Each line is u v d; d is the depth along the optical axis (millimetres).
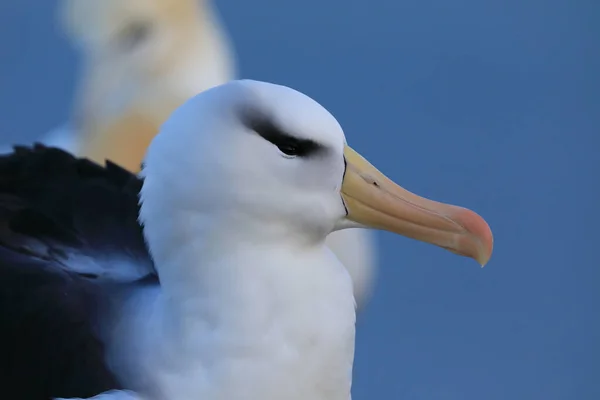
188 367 5945
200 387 5922
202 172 5820
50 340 6207
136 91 10844
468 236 6191
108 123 10938
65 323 6242
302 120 5879
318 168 5945
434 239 6211
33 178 7105
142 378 6000
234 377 5895
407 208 6164
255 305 5879
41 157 7203
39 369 6152
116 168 7328
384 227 6199
